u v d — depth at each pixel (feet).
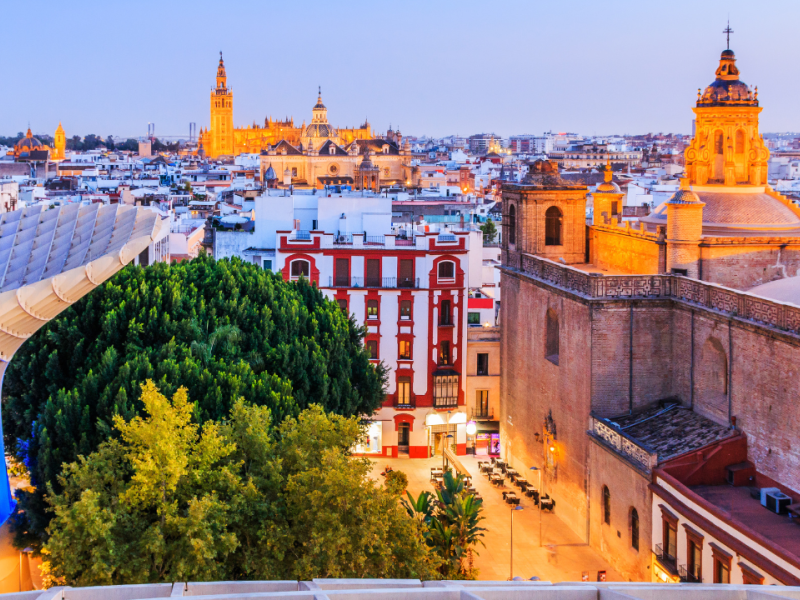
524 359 233.14
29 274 164.14
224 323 189.57
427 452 265.54
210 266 222.07
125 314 181.68
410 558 131.44
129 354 167.73
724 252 198.59
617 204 239.71
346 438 141.49
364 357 211.20
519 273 232.32
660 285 191.93
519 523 207.10
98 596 89.25
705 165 214.07
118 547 119.96
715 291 174.91
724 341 170.50
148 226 155.74
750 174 213.05
